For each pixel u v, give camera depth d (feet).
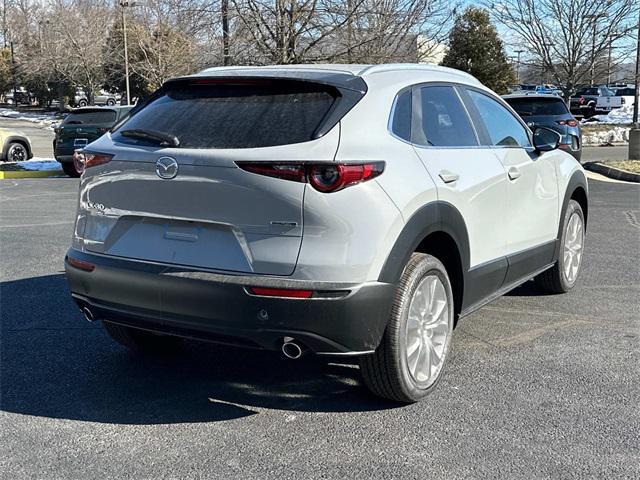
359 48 44.80
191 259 12.14
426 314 13.39
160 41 74.38
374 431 12.42
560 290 20.94
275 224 11.51
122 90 152.15
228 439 12.17
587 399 13.69
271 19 45.14
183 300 12.09
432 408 13.34
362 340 11.82
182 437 12.26
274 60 44.91
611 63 80.89
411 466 11.19
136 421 12.91
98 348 16.79
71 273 13.70
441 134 14.48
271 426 12.67
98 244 13.33
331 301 11.36
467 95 16.11
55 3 160.56
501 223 15.98
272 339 11.71
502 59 128.57
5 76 216.74
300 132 11.89
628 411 13.15
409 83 14.07
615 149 79.25
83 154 13.79
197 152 12.07
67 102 189.98
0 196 44.19
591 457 11.43
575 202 21.12
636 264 24.85
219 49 46.65
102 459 11.48
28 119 157.17
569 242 20.94
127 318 13.00
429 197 12.97
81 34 151.53
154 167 12.41
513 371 15.15
